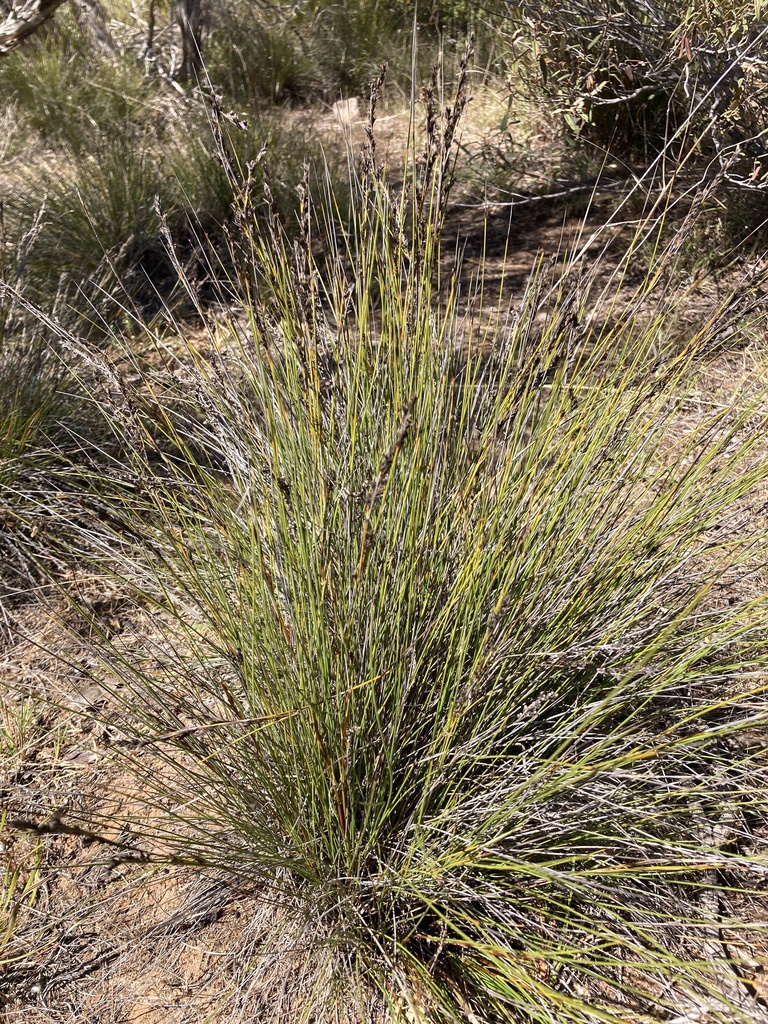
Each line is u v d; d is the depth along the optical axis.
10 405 1.69
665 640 1.06
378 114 3.45
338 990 0.94
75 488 1.63
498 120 2.92
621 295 2.06
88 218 2.40
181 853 1.02
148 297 2.34
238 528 1.15
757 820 1.11
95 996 1.01
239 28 3.93
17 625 1.45
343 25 3.89
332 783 0.94
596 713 0.99
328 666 0.98
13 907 1.08
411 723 1.04
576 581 1.10
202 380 1.32
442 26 3.55
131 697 1.29
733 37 1.92
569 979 0.97
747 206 2.12
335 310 1.14
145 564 1.41
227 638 1.06
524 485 1.09
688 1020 0.93
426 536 1.04
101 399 1.54
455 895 0.98
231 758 1.03
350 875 1.00
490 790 1.02
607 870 0.90
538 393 1.09
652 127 2.46
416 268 1.10
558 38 2.18
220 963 1.02
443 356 1.14
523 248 2.40
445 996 0.94
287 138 2.92
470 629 0.99
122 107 3.40
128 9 4.45
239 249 1.11
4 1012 1.00
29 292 2.15
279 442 1.09
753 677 1.11
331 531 1.00
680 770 1.10
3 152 3.00
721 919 1.02
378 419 1.10
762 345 1.80
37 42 3.66
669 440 1.60
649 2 2.01
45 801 1.17
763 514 1.20
